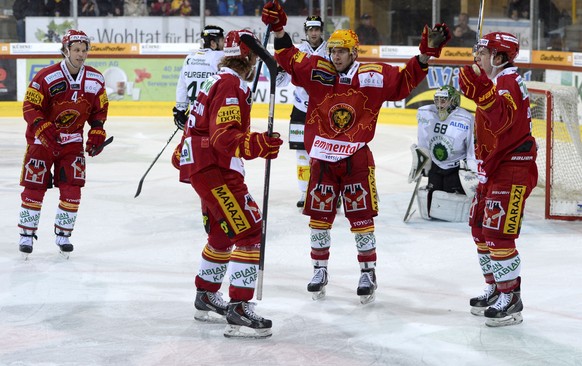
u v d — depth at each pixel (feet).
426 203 30.27
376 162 44.57
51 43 63.31
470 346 17.39
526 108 18.21
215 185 17.52
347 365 16.29
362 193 20.34
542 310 19.94
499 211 18.39
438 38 18.94
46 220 30.01
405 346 17.39
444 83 59.26
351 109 19.94
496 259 18.56
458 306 20.38
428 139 29.96
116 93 64.03
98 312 19.70
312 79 19.99
